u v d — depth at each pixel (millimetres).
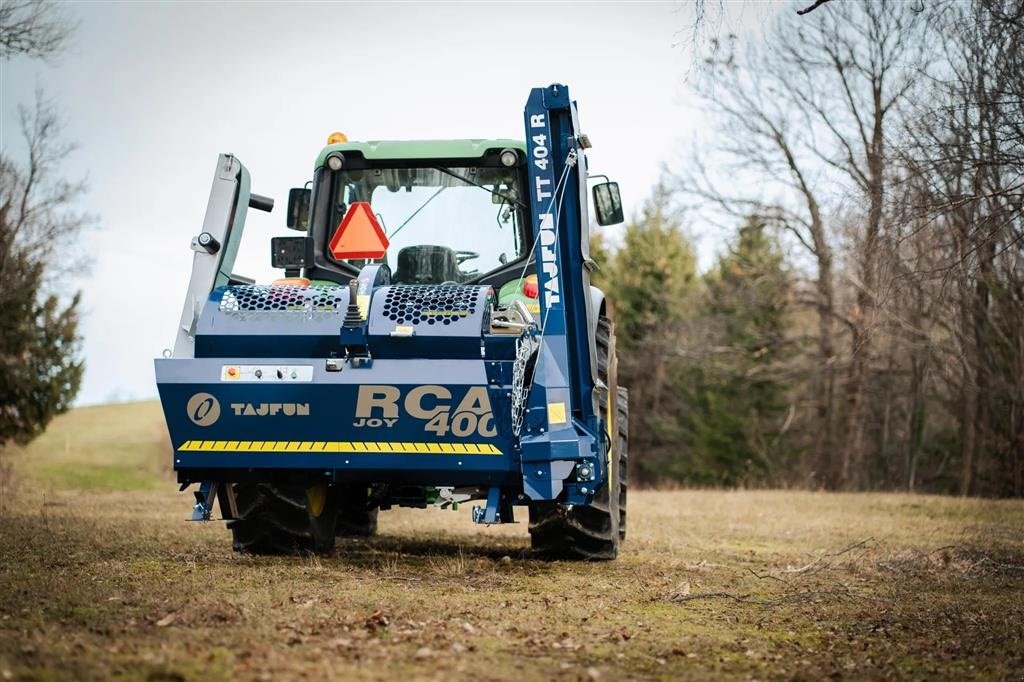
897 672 4992
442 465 7418
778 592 7324
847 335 31531
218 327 7473
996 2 9648
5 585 6238
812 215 29406
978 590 7750
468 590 6738
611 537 8453
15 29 12664
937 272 12102
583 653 5020
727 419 41656
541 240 7609
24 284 28844
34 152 28516
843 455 33469
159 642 4703
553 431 7336
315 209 8812
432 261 8672
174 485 29938
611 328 8688
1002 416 28453
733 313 37375
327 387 7348
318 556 8148
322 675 4238
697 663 4984
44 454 39031
